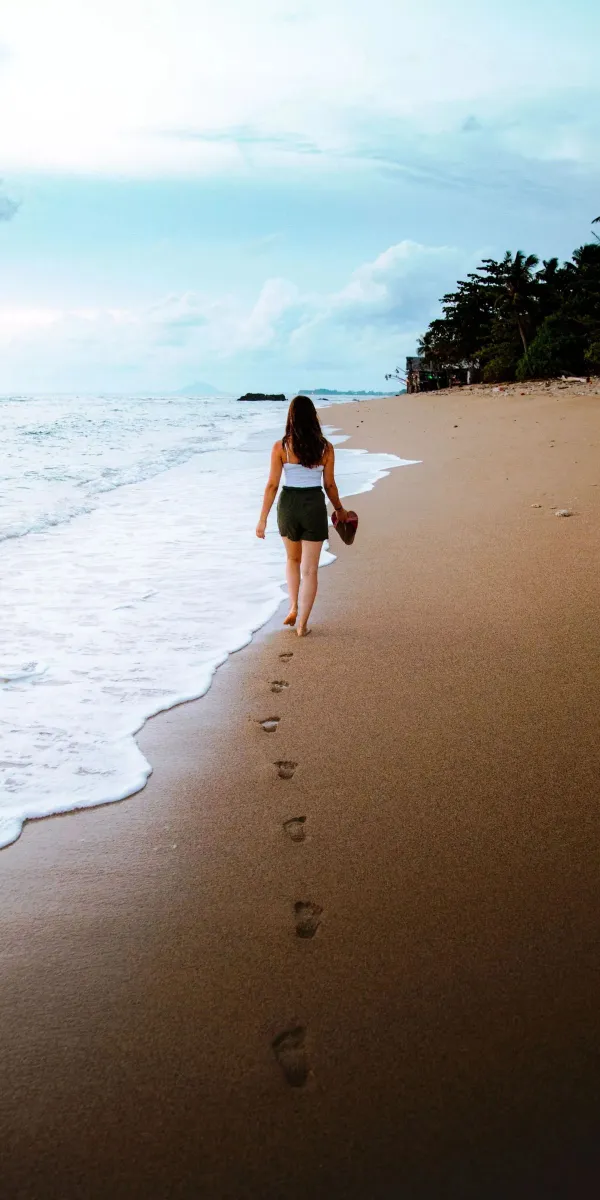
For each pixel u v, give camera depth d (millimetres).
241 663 4984
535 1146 1756
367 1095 1896
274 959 2379
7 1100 1915
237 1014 2164
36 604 6336
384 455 16266
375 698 4305
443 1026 2090
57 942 2484
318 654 5055
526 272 44719
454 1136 1785
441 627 5398
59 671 4902
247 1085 1939
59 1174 1735
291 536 5473
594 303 42469
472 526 8391
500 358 46875
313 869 2822
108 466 16156
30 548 8422
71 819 3244
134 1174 1732
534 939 2410
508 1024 2088
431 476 12383
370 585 6535
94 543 8672
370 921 2527
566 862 2791
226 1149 1781
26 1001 2232
